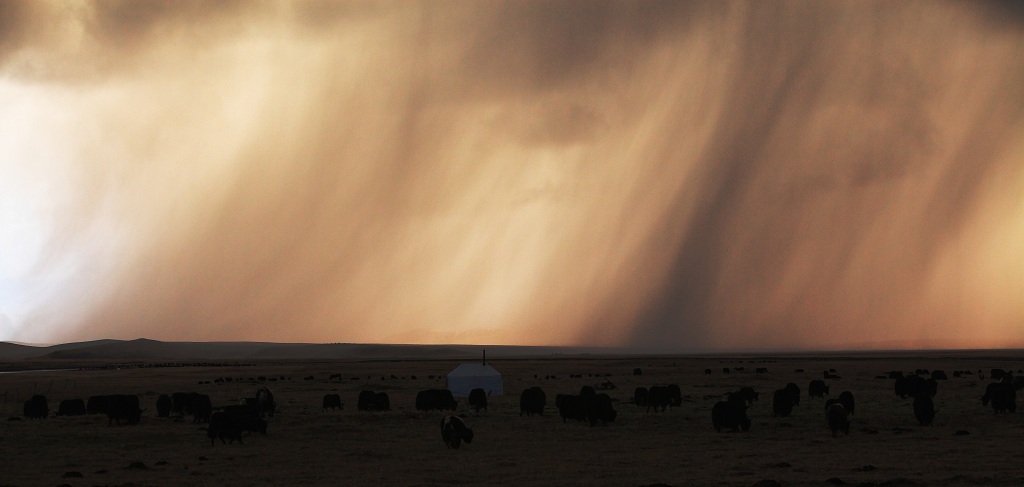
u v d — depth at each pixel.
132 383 160.88
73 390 136.75
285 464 47.72
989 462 44.25
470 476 42.28
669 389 83.69
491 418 76.50
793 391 86.38
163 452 53.97
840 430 61.22
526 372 194.25
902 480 37.12
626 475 41.91
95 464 48.47
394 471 44.34
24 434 65.00
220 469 45.94
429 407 85.31
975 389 114.06
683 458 48.12
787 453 49.75
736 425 63.53
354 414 81.88
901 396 98.19
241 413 63.16
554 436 61.34
